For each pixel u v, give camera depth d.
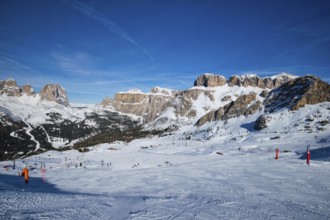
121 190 22.88
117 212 13.74
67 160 126.75
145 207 14.90
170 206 15.18
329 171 32.34
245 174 30.89
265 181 25.14
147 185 25.14
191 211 14.06
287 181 24.97
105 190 23.36
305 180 25.47
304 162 43.28
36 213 12.65
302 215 13.43
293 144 117.50
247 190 20.61
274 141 139.38
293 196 18.16
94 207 14.59
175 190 21.33
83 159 125.94
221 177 29.17
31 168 92.44
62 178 38.03
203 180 27.12
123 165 93.75
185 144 195.38
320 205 15.52
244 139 173.38
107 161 109.75
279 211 14.12
